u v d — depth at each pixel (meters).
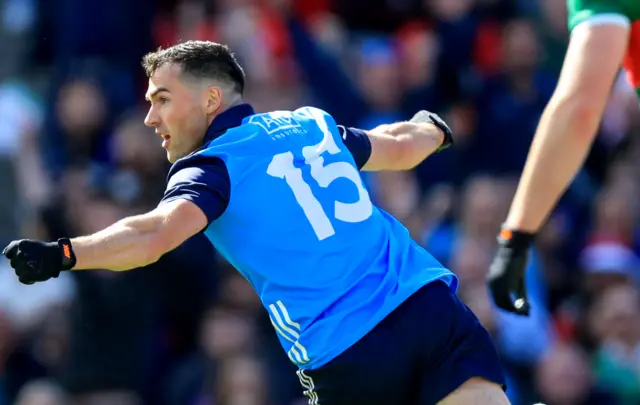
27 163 35.72
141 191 33.25
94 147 35.53
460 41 39.69
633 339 33.38
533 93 38.44
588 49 15.77
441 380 15.24
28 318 32.31
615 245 36.22
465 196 34.66
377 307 15.20
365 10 41.84
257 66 36.16
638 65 16.22
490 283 16.34
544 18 41.91
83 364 30.78
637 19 15.91
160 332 32.03
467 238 33.06
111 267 13.82
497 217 33.19
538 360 32.06
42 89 39.56
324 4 41.22
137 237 13.86
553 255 35.81
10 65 40.78
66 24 37.75
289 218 15.06
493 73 38.75
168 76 15.54
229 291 32.06
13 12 42.34
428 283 15.54
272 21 37.41
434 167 37.16
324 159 15.55
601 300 34.16
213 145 15.13
